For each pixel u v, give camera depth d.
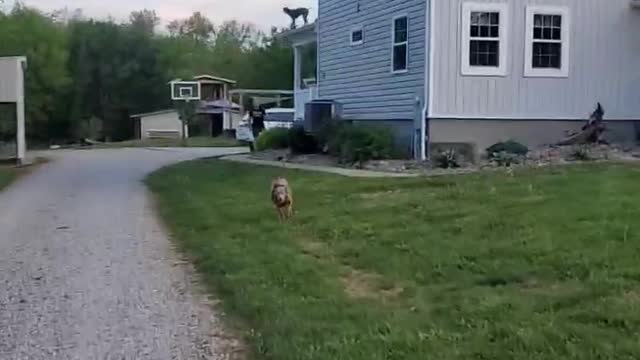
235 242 8.73
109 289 6.89
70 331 5.61
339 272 6.99
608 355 4.31
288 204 10.02
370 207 10.28
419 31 17.14
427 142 16.72
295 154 21.36
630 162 14.05
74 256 8.48
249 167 18.23
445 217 9.02
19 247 9.12
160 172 19.61
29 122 50.78
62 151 34.50
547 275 6.12
